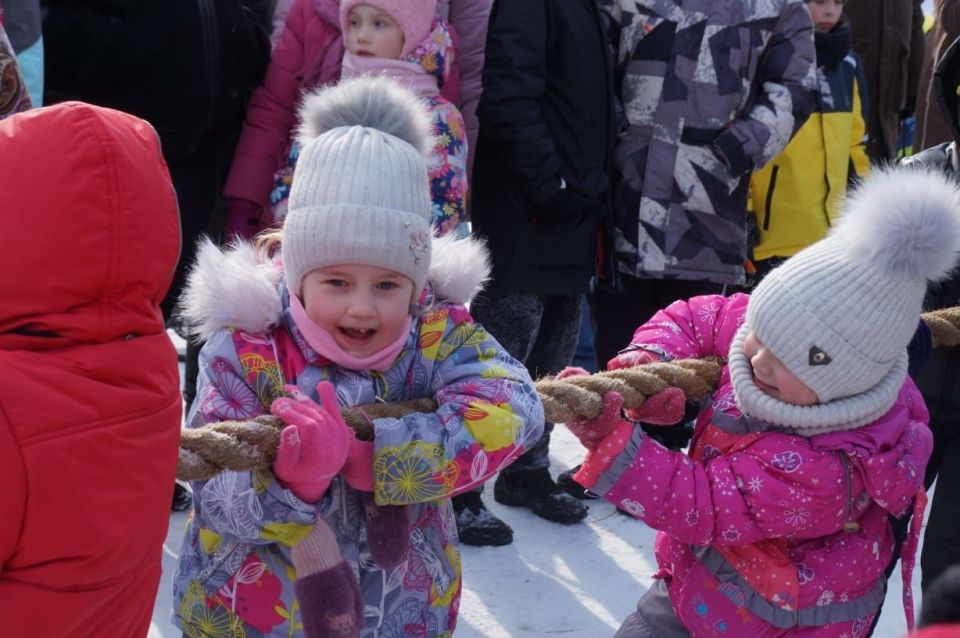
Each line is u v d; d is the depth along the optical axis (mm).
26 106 1953
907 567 1980
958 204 1760
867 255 1730
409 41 2889
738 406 1863
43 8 2893
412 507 1675
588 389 1766
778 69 3422
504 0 3070
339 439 1433
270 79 3090
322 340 1586
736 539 1790
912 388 2000
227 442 1394
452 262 1732
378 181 1557
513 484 3402
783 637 1857
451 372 1662
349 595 1486
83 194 1136
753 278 3979
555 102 3139
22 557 1165
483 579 2963
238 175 3076
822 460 1775
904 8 4824
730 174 3355
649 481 1775
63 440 1152
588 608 2863
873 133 4887
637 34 3354
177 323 3238
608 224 3369
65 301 1161
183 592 1652
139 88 2945
